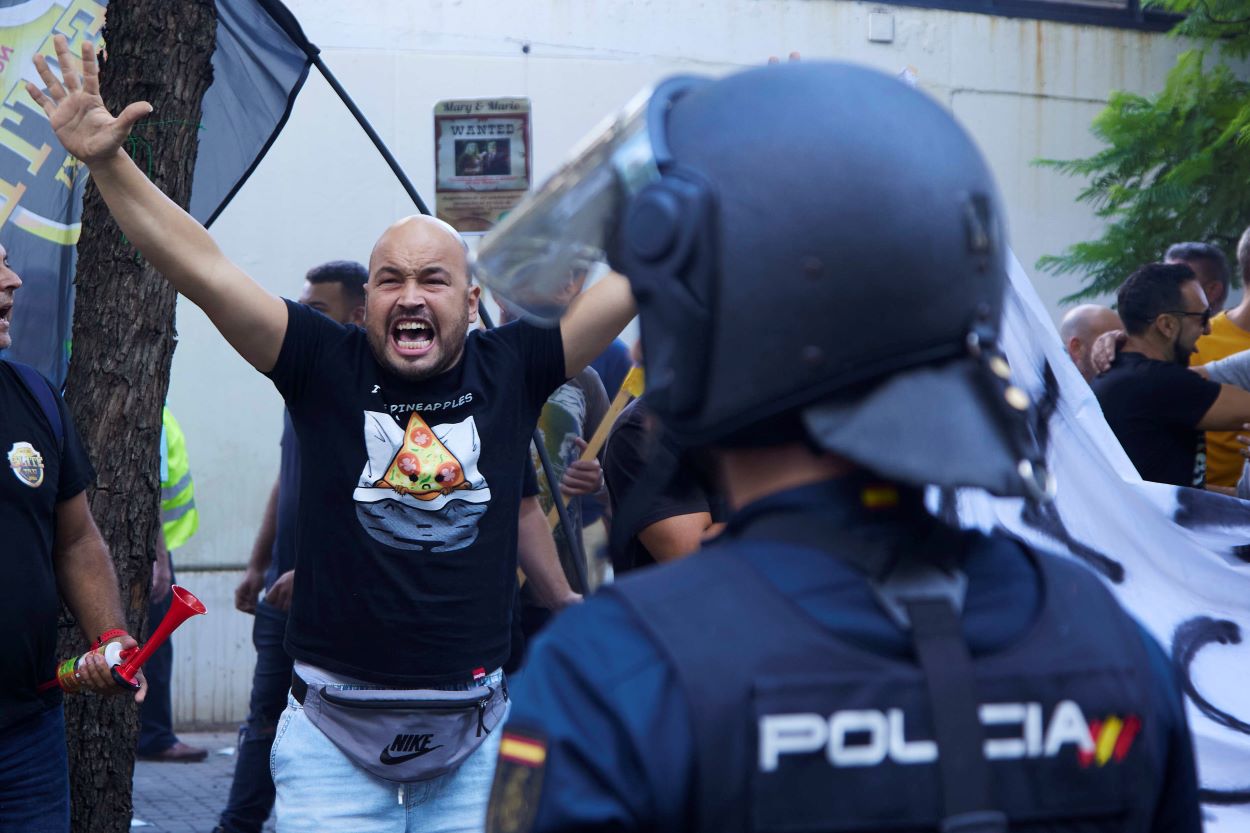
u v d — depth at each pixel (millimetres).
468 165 4949
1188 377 4562
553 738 1021
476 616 2881
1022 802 1045
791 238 1069
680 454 1213
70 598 3025
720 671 1012
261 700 4984
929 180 1080
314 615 2865
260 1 3852
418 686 2834
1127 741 1085
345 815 2824
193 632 7984
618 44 8555
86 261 3451
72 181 3799
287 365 2846
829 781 1005
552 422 4586
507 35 8398
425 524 2842
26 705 2812
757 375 1092
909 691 1027
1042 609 1111
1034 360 3703
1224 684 3551
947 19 9023
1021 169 9180
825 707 1013
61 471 2965
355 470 2842
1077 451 3682
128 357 3426
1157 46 9359
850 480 1109
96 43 3846
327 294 5324
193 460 7965
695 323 1109
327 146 8164
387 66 8227
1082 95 9258
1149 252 8047
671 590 1061
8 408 2867
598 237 1253
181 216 2748
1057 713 1065
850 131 1083
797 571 1067
